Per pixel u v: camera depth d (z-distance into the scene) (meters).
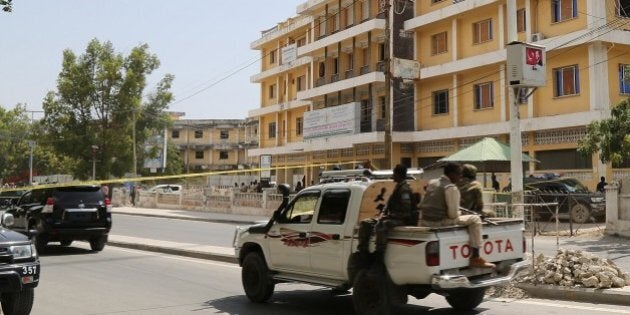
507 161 21.16
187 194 39.75
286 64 45.31
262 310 8.20
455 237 6.63
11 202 18.30
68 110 49.25
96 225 15.62
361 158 36.38
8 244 6.96
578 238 16.83
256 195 32.88
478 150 21.31
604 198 19.78
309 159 42.56
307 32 43.91
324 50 39.88
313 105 42.00
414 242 6.52
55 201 15.27
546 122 26.22
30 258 7.09
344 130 35.50
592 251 13.87
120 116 49.69
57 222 15.09
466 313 7.72
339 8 39.22
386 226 6.76
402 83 33.91
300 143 40.47
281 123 47.62
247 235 8.91
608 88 25.08
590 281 8.30
